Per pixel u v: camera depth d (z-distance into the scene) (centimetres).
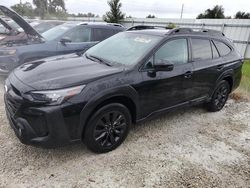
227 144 393
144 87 346
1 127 376
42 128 276
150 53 357
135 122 363
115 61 367
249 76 914
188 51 416
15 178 274
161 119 460
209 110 516
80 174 290
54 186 269
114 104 322
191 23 1855
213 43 473
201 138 403
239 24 1584
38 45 598
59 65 346
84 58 393
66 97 276
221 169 327
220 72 477
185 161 335
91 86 295
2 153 313
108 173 297
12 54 559
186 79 407
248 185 301
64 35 653
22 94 281
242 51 1591
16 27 730
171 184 289
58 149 332
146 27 483
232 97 631
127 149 350
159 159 334
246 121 491
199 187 288
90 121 304
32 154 317
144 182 288
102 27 730
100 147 326
